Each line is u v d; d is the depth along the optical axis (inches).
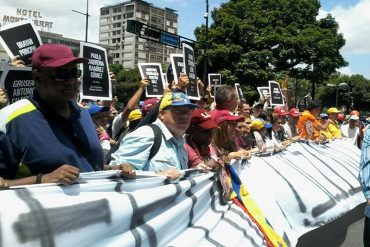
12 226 65.9
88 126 98.4
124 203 86.7
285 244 158.4
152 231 95.1
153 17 6791.3
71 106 96.2
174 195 107.3
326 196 214.8
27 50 169.3
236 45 1202.6
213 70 1251.8
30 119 86.2
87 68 201.3
